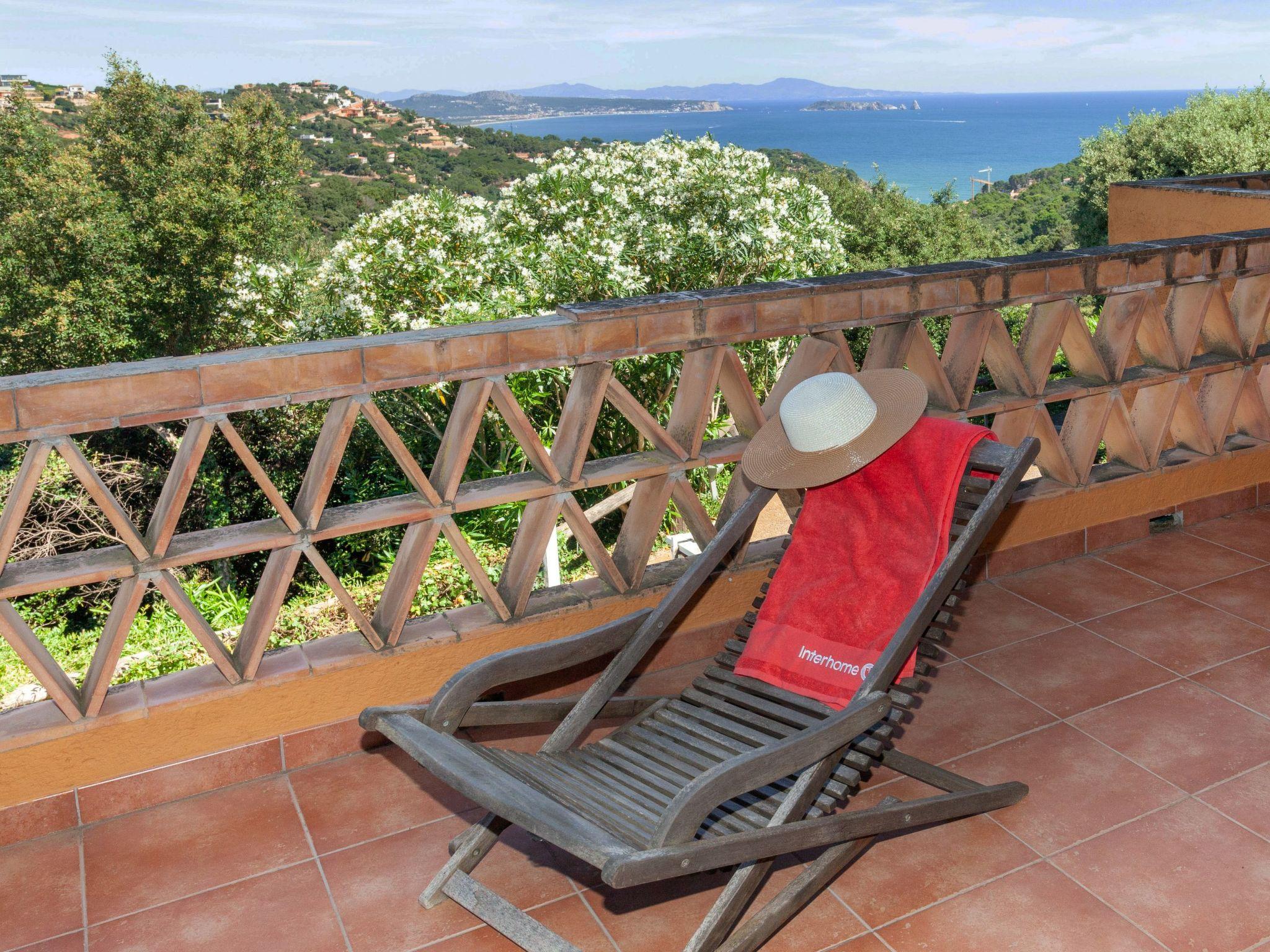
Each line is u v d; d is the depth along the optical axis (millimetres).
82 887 2369
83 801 2586
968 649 3340
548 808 1836
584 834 1748
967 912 2164
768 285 3068
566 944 2023
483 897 2186
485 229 9773
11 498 2279
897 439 2545
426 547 2799
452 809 2627
